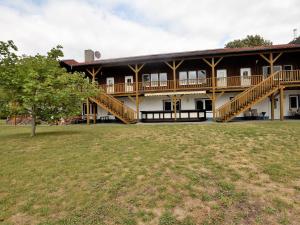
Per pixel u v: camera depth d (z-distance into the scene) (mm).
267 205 4652
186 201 4875
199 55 21656
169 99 25625
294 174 6031
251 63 24125
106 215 4465
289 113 23125
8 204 4930
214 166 6723
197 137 10961
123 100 26781
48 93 11703
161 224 4160
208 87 22516
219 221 4203
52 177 6230
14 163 7465
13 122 26469
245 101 19297
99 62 23703
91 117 27562
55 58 13484
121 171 6520
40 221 4344
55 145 9984
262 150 8227
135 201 4922
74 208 4738
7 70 12000
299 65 23156
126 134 12867
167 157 7734
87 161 7477
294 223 4105
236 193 5109
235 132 11773
